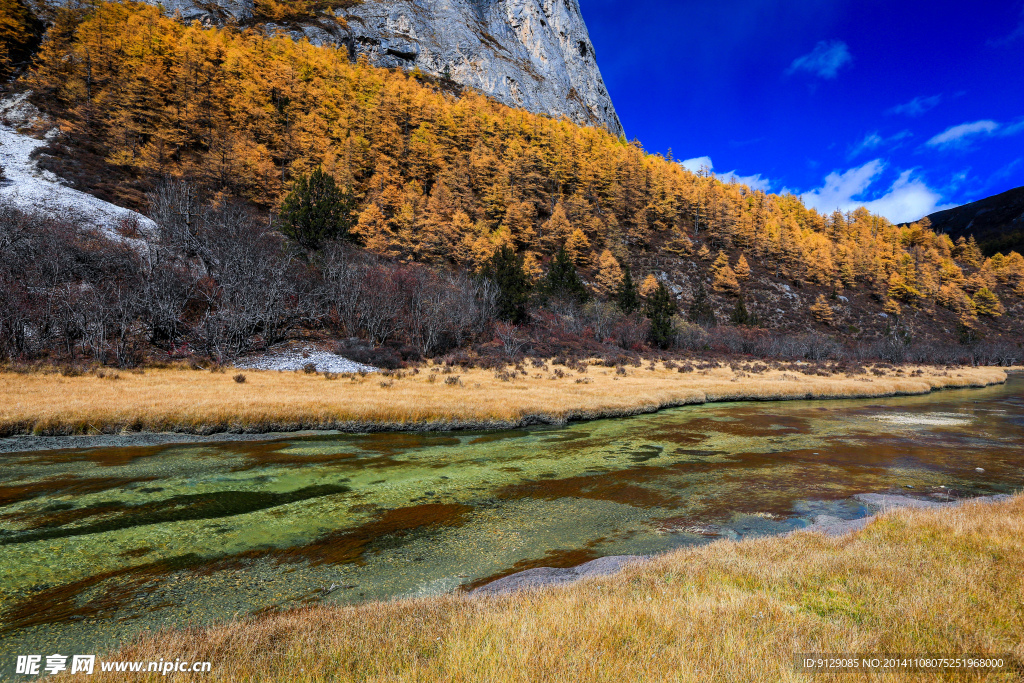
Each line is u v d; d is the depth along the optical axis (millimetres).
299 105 94938
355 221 66688
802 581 5504
